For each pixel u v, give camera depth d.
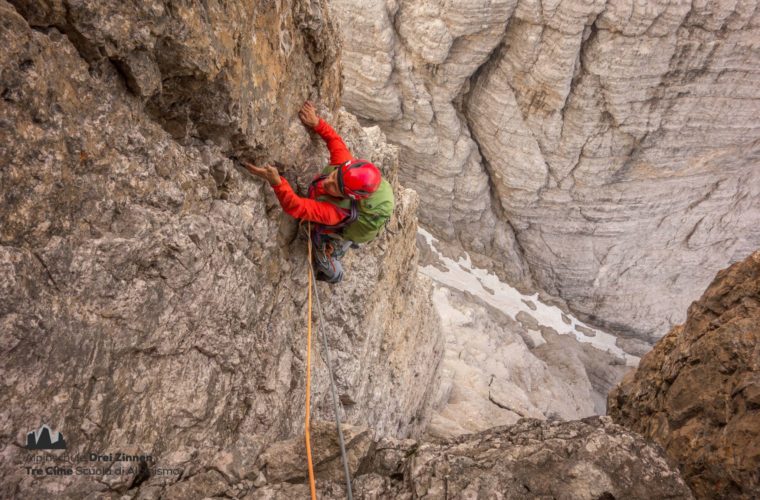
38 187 2.20
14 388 2.17
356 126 5.51
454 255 21.31
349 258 5.40
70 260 2.36
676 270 21.95
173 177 2.98
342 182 3.78
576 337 21.45
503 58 17.06
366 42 16.58
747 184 20.09
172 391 3.01
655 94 16.84
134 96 2.70
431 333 9.34
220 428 3.44
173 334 2.98
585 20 15.20
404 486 3.24
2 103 2.02
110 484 2.64
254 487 3.20
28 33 2.07
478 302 20.16
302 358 4.50
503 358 15.81
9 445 2.20
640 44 15.64
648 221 20.47
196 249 3.04
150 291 2.78
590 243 20.88
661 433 5.94
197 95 3.06
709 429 5.29
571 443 3.34
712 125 17.70
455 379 12.76
